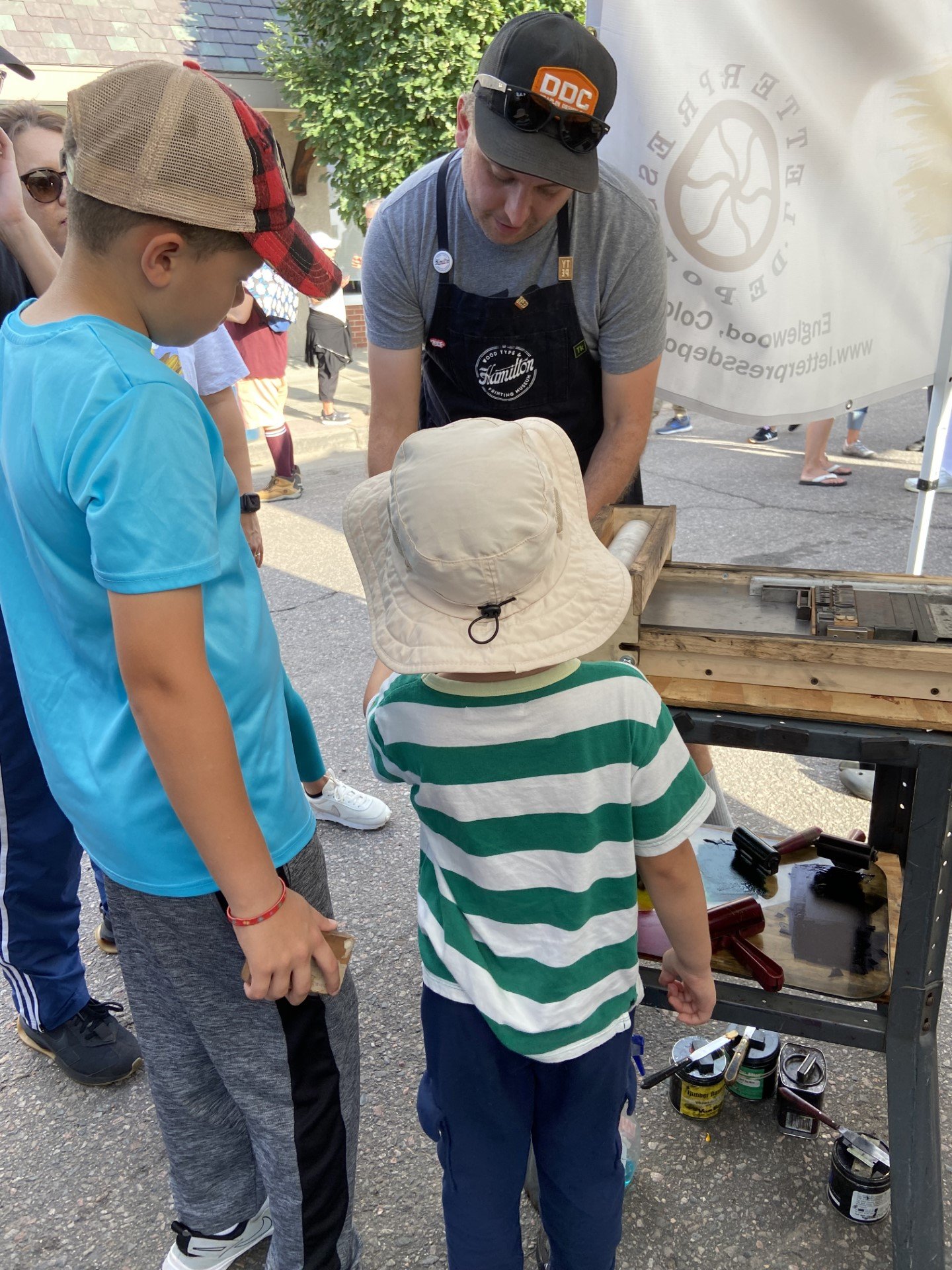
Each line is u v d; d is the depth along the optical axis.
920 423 7.79
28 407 1.10
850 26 2.24
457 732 1.23
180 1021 1.47
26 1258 1.80
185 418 1.09
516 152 1.64
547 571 1.19
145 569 1.04
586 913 1.29
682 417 7.86
